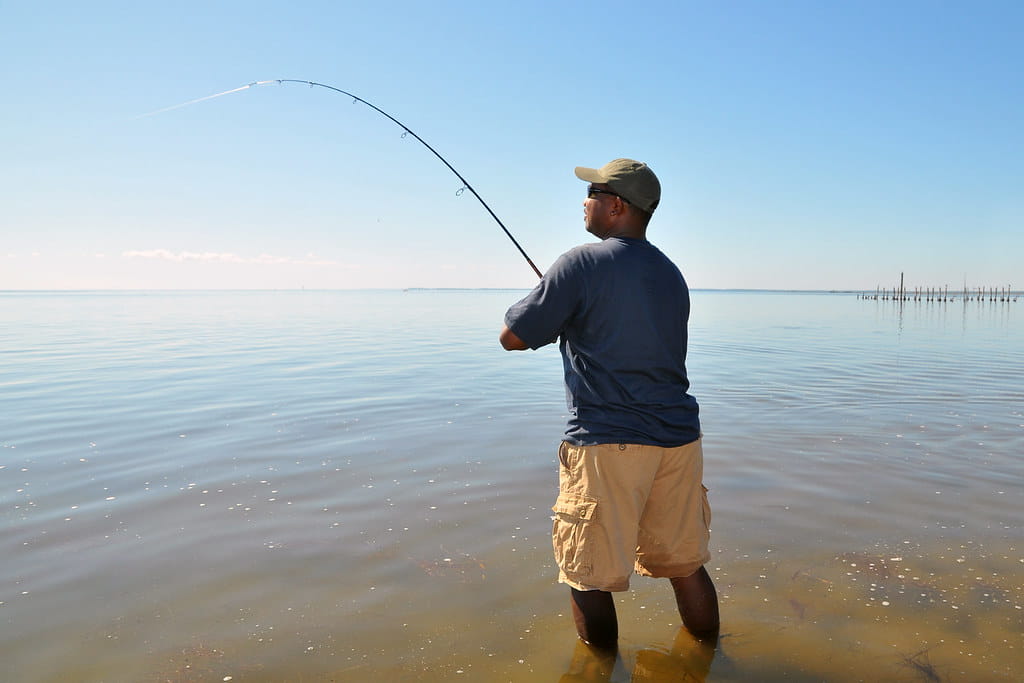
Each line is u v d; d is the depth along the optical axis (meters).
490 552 3.09
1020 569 2.85
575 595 2.23
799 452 4.89
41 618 2.47
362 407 6.82
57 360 11.20
